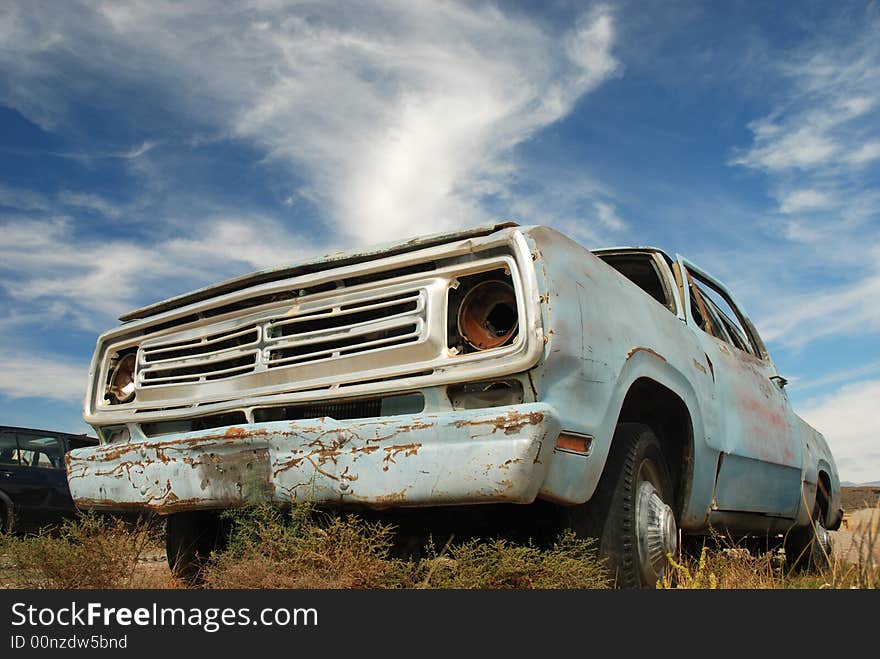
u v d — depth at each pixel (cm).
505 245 294
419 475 272
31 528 973
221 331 362
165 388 375
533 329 274
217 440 319
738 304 589
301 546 297
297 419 327
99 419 397
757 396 495
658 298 483
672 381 365
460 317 300
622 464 321
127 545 376
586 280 312
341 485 287
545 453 262
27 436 1005
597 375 297
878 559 307
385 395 303
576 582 284
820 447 638
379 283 319
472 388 287
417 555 336
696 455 383
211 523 410
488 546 303
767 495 484
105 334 412
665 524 332
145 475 345
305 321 336
